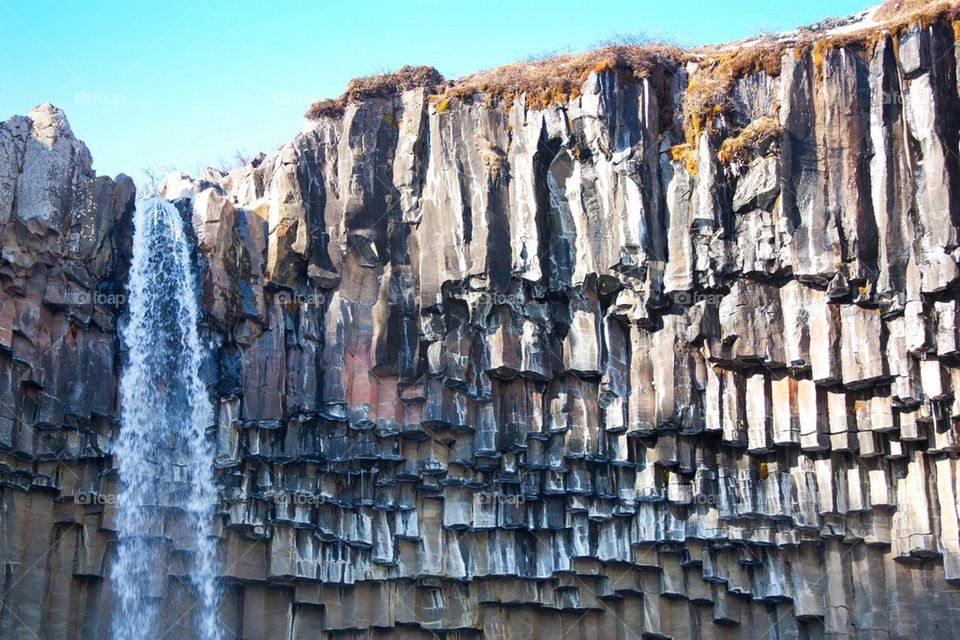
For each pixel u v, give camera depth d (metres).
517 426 33.06
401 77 35.28
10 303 30.03
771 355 32.44
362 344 33.19
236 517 32.19
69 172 31.67
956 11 32.50
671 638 33.22
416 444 33.28
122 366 32.28
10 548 29.45
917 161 32.00
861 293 32.03
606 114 33.69
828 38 33.41
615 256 32.97
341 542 32.97
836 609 32.09
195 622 31.91
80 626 30.67
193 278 33.09
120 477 31.64
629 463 33.22
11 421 29.53
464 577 33.22
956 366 31.20
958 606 31.14
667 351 33.06
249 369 32.59
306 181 33.97
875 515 32.19
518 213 33.56
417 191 34.12
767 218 32.81
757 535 32.72
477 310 33.09
